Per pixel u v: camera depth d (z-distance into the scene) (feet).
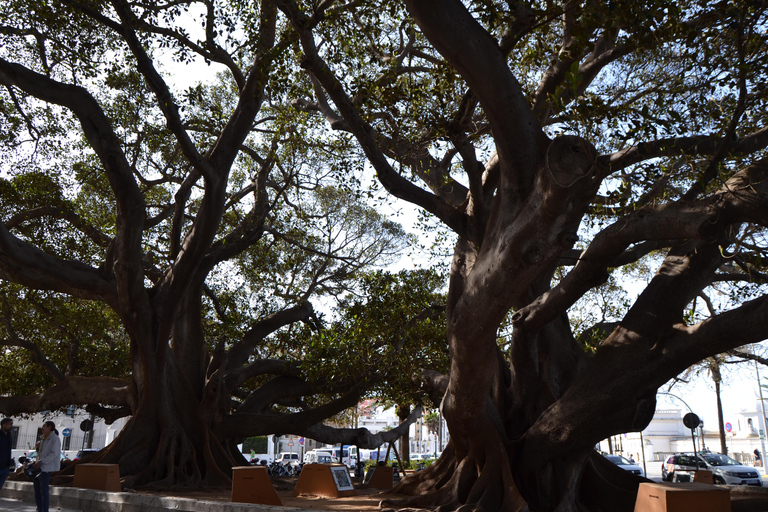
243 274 77.41
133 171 55.72
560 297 34.50
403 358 48.49
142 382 54.13
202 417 56.44
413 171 48.47
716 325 31.30
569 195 22.36
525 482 36.58
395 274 51.62
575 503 35.88
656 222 26.32
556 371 40.73
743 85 26.32
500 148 24.67
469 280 28.32
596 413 34.24
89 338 72.95
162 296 54.54
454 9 22.12
